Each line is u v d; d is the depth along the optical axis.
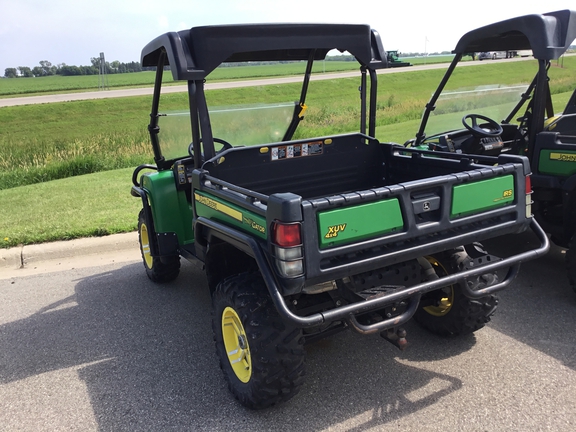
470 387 2.83
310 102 23.36
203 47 2.88
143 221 4.71
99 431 2.70
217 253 3.11
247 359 2.74
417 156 3.55
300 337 2.58
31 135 25.84
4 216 6.91
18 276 5.15
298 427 2.61
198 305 4.27
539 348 3.18
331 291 2.67
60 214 6.79
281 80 39.00
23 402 3.01
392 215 2.40
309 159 3.61
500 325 3.51
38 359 3.51
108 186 8.74
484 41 4.82
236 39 2.94
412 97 24.64
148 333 3.80
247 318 2.55
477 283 2.95
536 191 4.17
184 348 3.54
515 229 2.85
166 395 2.98
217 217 2.93
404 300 2.61
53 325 4.02
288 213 2.17
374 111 3.67
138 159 13.25
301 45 3.12
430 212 2.57
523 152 4.68
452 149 4.93
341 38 3.27
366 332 2.38
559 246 4.57
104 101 36.16
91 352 3.56
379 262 2.41
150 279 4.86
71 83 72.56
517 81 6.04
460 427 2.51
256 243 2.40
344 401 2.79
